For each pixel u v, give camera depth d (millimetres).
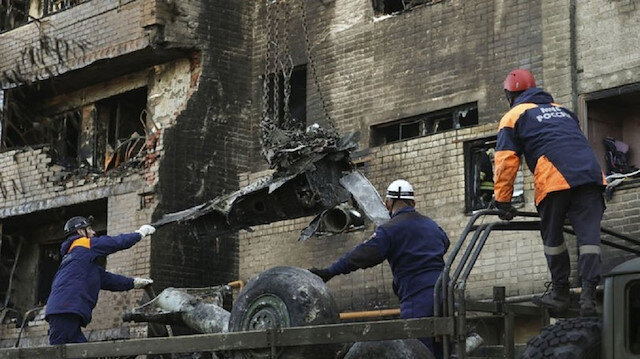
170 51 28109
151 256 26578
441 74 25047
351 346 11617
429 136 24625
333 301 11906
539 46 23375
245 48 28891
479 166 23828
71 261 14914
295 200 13969
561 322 11000
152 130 29000
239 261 27859
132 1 28297
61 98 32062
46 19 30406
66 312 14641
